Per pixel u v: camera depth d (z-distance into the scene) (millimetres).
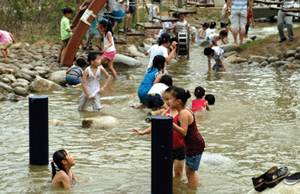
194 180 5344
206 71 15430
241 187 5273
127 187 5234
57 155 5215
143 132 5469
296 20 29031
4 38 14195
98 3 14578
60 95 11477
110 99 10852
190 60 18344
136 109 9852
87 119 8305
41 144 6043
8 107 9914
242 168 5988
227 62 17562
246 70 15477
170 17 16031
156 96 8961
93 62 9375
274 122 8469
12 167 5984
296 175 4207
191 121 5145
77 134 7754
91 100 9617
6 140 7305
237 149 6844
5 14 18406
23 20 19031
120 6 16453
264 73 14688
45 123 6035
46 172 5797
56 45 17938
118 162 6254
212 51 15375
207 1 16750
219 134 7684
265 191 4277
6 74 12469
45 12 19750
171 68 16188
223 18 22453
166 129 4844
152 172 4988
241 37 19266
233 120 8609
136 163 6211
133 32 16203
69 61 14945
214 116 8906
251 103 10148
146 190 5133
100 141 7332
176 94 5250
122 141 7344
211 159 6230
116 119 8516
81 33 14695
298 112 9250
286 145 7027
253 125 8266
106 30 13883
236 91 11625
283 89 11828
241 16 18922
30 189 5121
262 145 7039
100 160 6336
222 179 5562
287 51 16500
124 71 15711
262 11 29000
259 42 18781
